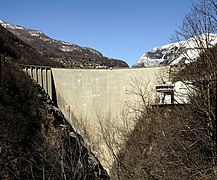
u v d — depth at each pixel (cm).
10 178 1418
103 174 2508
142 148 1742
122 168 1487
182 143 1366
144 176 1425
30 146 2798
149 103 2388
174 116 1600
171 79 2092
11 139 2747
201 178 1191
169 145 1355
